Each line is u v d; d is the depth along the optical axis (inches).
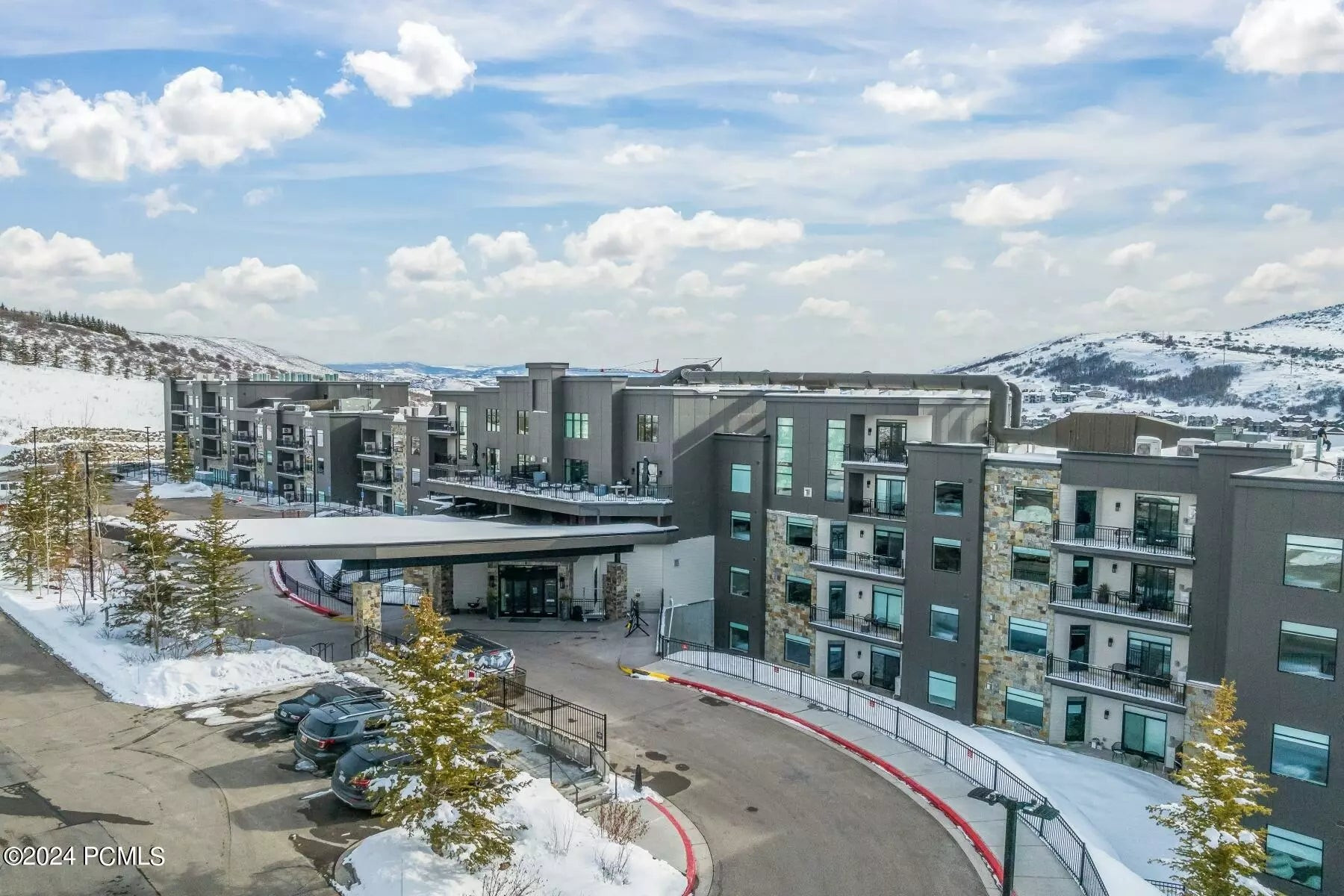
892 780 1205.1
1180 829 964.6
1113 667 1521.9
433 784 796.0
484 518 2225.6
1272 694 1225.4
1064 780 1369.3
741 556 2094.0
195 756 1065.5
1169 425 1772.9
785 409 2005.4
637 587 2036.2
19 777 991.6
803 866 960.9
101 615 1600.6
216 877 793.6
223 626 1445.6
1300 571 1202.6
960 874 957.2
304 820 909.2
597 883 824.9
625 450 2164.1
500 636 1870.1
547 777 1073.5
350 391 4746.6
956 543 1684.3
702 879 919.7
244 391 4463.6
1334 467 1425.9
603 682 1576.0
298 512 3555.6
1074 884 939.3
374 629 1637.6
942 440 1905.8
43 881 776.3
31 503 1892.2
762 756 1266.0
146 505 1437.0
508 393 2434.8
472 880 785.6
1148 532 1496.1
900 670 1774.1
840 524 1934.1
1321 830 1187.3
